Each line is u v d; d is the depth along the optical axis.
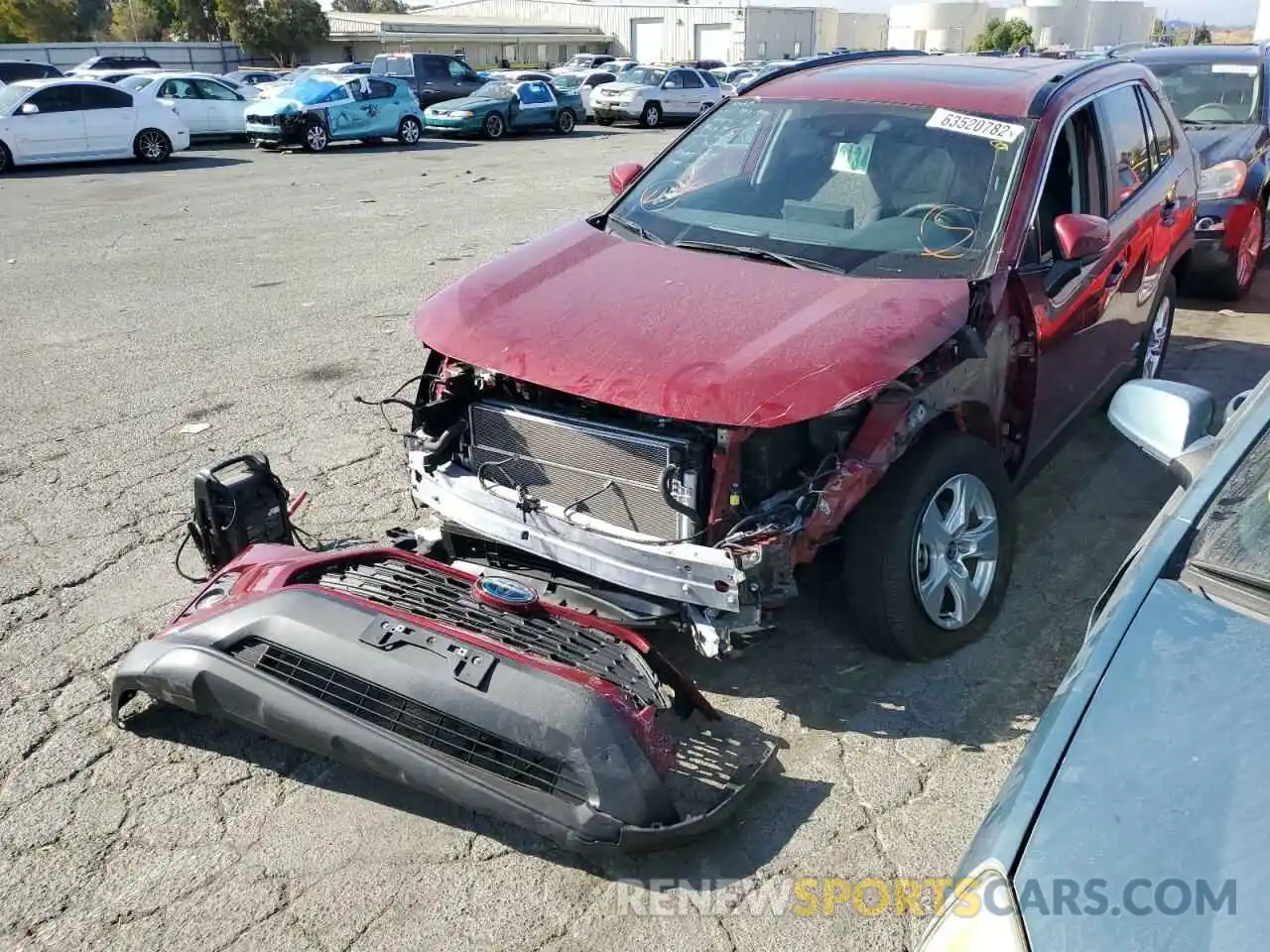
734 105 5.05
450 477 3.83
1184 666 2.02
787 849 3.04
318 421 6.31
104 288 9.84
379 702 3.03
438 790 2.93
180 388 6.94
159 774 3.36
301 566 3.46
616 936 2.77
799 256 4.05
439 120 25.58
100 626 4.17
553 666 2.99
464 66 30.44
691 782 3.26
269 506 4.22
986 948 1.66
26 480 5.51
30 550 4.77
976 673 3.82
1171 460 2.77
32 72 30.39
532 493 3.68
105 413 6.50
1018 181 4.13
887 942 2.74
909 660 3.85
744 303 3.62
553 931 2.78
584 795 2.84
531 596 3.38
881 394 3.42
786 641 4.02
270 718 3.09
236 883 2.94
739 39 63.81
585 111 32.56
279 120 22.41
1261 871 1.63
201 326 8.45
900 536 3.54
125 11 78.25
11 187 17.27
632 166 5.16
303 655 3.12
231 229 12.99
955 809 3.18
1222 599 2.19
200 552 4.25
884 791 3.25
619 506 3.47
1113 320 5.10
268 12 59.91
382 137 24.84
